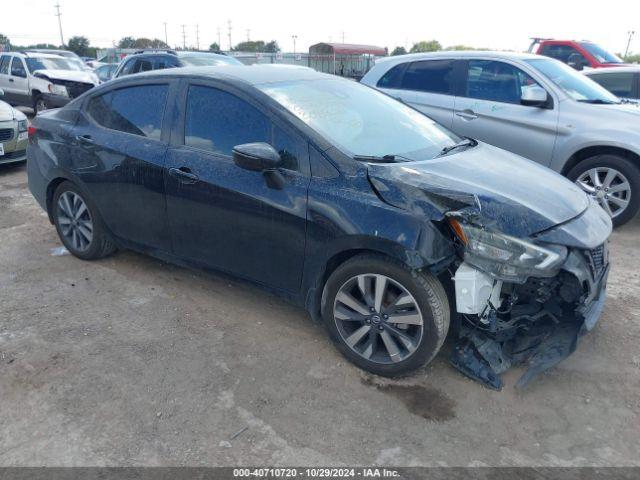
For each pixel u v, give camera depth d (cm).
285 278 342
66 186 460
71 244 478
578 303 301
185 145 377
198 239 378
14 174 820
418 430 277
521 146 619
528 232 281
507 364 312
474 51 677
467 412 290
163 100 395
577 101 597
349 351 325
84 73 1465
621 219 574
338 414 288
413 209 287
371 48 3122
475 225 282
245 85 358
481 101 646
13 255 494
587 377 321
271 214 330
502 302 310
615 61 1167
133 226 419
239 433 273
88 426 277
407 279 291
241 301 412
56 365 327
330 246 309
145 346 349
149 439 268
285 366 329
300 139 326
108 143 416
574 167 594
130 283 439
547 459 259
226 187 346
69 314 388
